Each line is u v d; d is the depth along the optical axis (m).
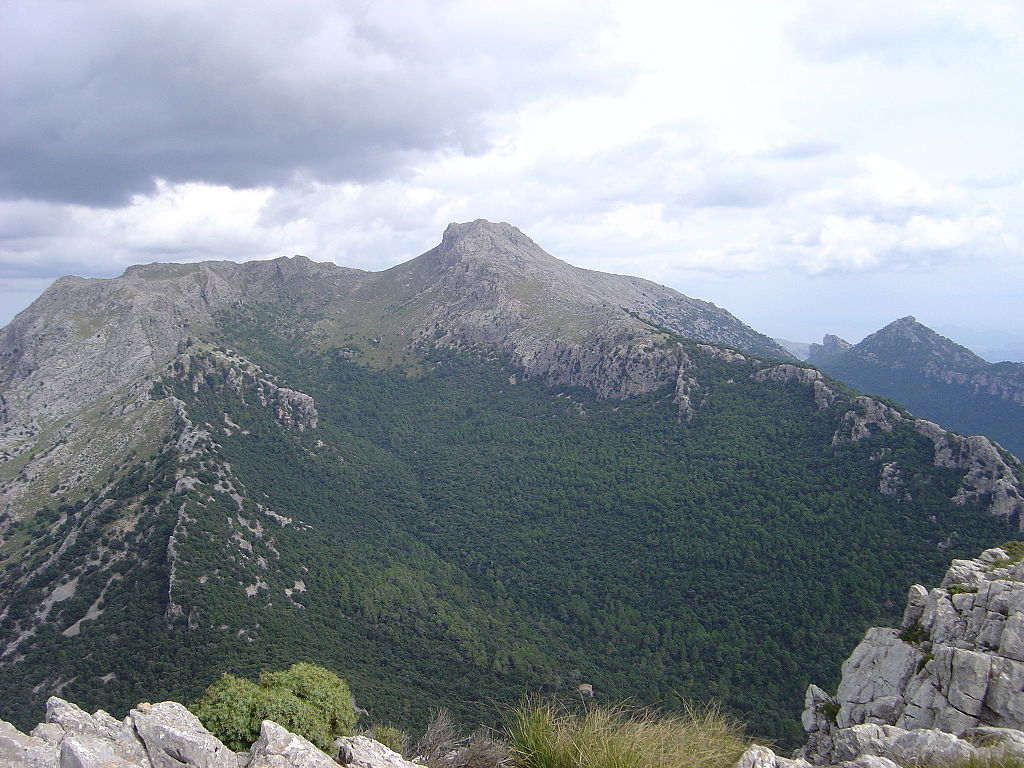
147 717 13.29
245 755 13.11
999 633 21.42
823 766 14.62
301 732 15.05
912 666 23.83
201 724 14.39
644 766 13.09
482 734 16.62
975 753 14.16
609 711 15.77
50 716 13.10
